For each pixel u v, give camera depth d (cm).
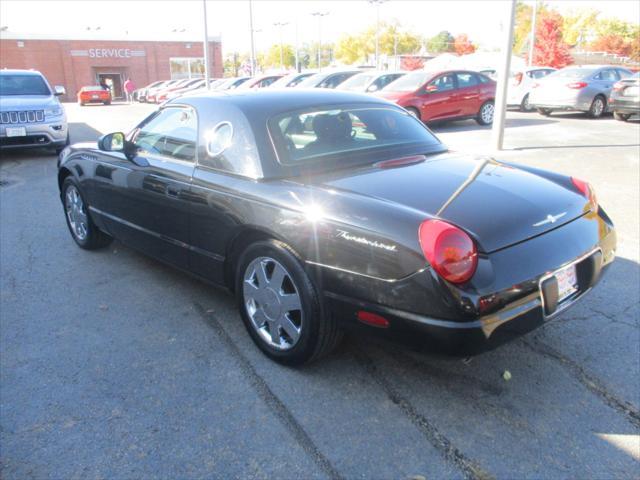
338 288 278
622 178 778
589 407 283
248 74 3509
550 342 345
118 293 440
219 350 350
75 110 3070
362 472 244
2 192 820
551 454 251
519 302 256
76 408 293
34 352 351
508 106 1897
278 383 311
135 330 378
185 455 257
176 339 364
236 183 329
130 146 438
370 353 339
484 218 264
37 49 4784
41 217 677
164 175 385
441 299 243
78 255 534
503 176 320
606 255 314
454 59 4553
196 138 368
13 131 1056
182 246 385
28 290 450
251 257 327
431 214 261
